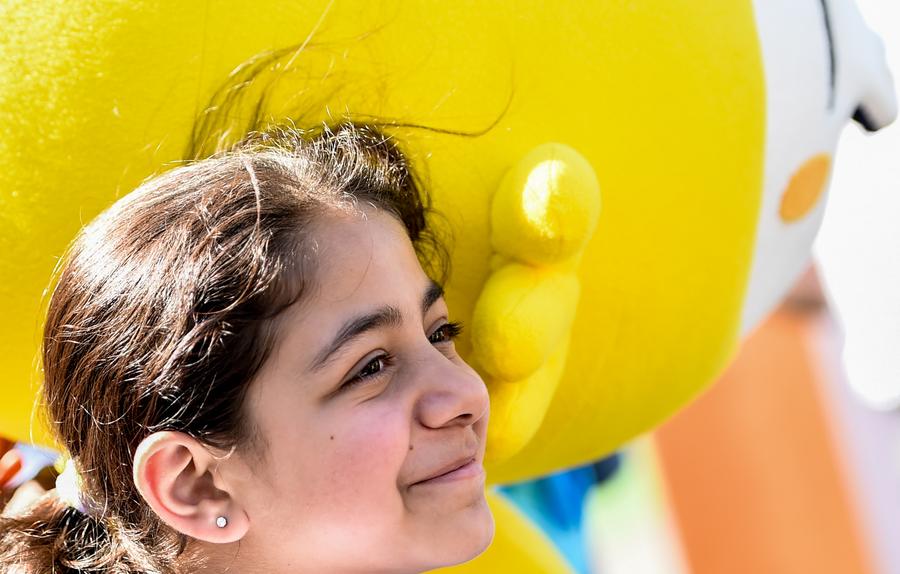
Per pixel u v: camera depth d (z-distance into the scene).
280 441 0.89
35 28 0.92
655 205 1.02
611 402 1.13
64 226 0.94
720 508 2.66
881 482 2.73
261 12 0.93
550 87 0.98
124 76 0.92
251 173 0.92
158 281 0.90
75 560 1.02
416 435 0.90
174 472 0.89
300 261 0.89
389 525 0.90
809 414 2.72
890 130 1.47
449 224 0.99
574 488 2.03
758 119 1.05
